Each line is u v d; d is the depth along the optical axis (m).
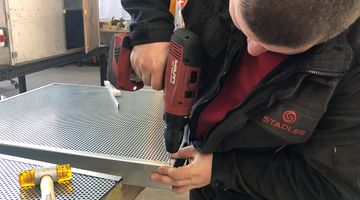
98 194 0.52
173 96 0.63
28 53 1.49
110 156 0.70
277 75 0.59
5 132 0.81
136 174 0.69
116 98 1.11
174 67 0.61
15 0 1.37
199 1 0.65
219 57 0.67
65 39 1.79
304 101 0.60
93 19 2.02
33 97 1.11
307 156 0.64
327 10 0.37
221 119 0.68
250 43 0.49
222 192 0.81
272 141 0.67
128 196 0.78
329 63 0.54
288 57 0.59
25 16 1.44
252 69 0.67
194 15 0.65
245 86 0.68
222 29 0.64
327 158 0.61
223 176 0.69
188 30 0.63
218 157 0.70
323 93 0.58
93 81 3.94
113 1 4.23
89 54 2.06
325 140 0.62
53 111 0.98
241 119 0.64
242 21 0.43
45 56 1.62
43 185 0.51
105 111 0.99
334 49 0.54
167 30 0.66
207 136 0.70
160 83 0.67
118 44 0.73
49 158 0.72
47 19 1.61
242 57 0.67
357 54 0.57
